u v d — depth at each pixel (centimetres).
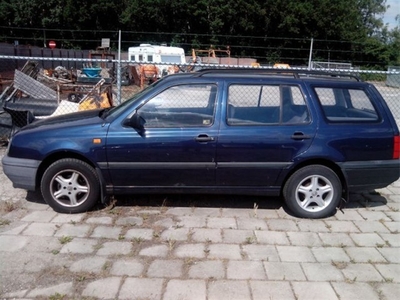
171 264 366
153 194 511
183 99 462
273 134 455
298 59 4706
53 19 4728
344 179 472
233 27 4756
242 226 448
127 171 456
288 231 440
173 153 452
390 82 2423
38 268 356
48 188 461
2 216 458
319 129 460
